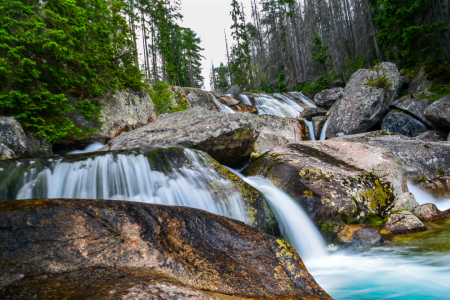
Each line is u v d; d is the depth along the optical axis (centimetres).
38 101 627
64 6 684
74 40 705
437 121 1051
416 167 691
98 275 171
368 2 2528
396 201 516
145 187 393
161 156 443
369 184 520
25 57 612
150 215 240
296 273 226
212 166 479
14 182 321
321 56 3025
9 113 604
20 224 184
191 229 247
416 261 349
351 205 471
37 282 155
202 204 393
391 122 1227
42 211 198
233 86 3550
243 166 696
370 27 2928
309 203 472
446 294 271
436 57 1647
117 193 376
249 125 611
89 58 771
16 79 585
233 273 213
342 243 417
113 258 194
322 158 616
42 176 343
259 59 4572
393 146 749
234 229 264
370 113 1162
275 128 1191
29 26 596
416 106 1198
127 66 1086
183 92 1738
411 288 288
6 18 550
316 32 3750
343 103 1252
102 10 917
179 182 414
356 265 358
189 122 655
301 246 422
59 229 194
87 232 201
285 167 545
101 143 895
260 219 412
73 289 151
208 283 196
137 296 146
